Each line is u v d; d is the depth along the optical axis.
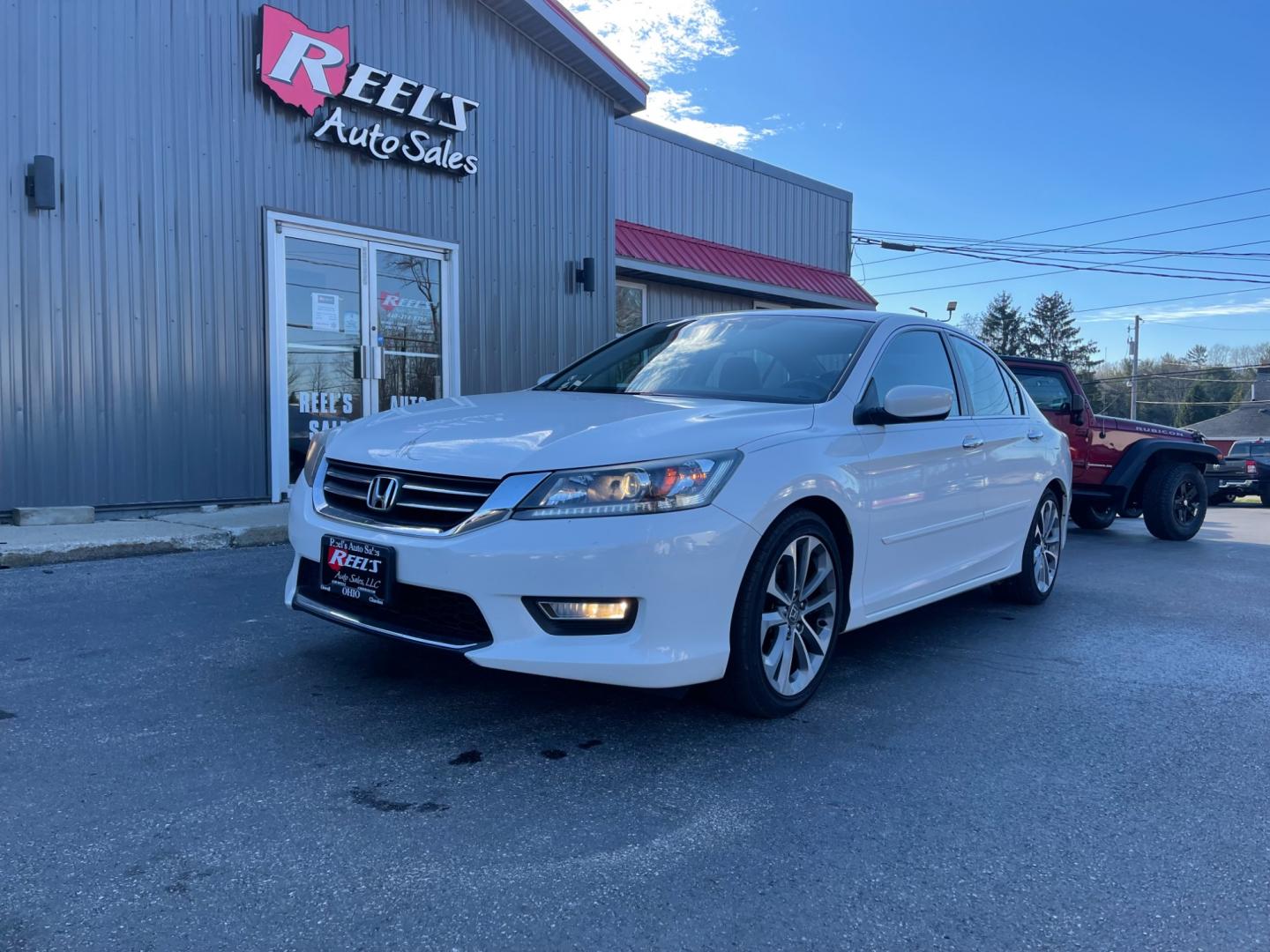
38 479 6.84
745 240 15.98
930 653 4.66
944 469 4.45
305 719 3.41
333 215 8.55
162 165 7.39
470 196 9.75
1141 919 2.29
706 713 3.62
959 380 4.97
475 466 3.17
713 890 2.36
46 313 6.82
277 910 2.21
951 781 3.08
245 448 7.96
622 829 2.66
